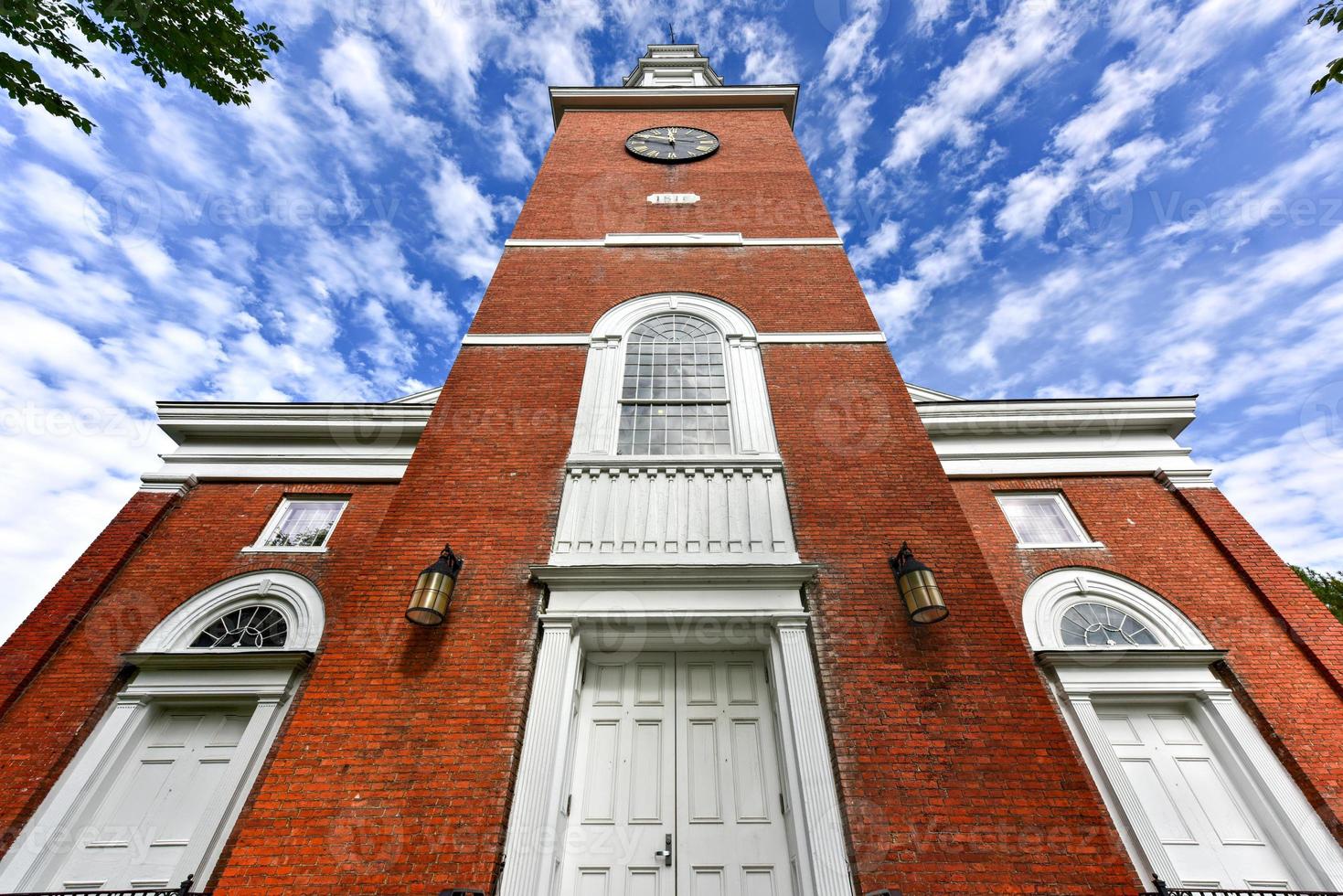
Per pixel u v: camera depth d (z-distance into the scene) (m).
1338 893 5.10
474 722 4.77
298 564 7.64
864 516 6.18
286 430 9.02
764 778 4.95
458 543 5.95
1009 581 7.31
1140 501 8.13
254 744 6.11
